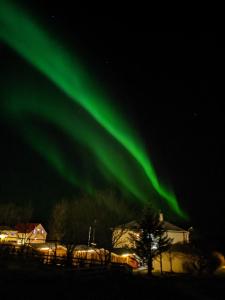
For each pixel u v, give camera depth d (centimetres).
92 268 2008
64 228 4512
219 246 3253
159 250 3778
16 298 1194
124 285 1923
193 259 3728
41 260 2694
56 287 1409
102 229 4528
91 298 1531
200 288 2220
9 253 2711
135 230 4312
